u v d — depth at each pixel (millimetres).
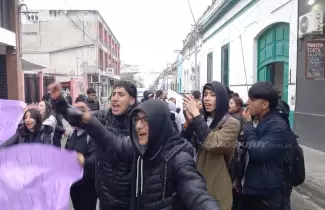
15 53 13547
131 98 2781
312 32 8961
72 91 27234
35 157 2152
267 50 12695
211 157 2705
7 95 13555
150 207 1848
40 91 21266
